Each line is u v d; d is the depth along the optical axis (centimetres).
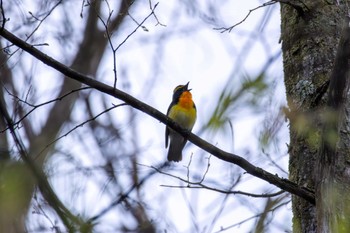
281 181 732
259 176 734
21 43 739
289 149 802
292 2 871
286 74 868
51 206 602
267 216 775
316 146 746
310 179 763
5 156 614
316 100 781
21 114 1188
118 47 764
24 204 601
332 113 670
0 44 1067
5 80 1159
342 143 735
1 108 724
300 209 771
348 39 670
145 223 1034
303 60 848
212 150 755
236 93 547
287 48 884
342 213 690
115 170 1080
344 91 668
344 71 668
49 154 678
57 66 753
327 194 675
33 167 613
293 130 803
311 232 745
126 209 1038
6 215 576
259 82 549
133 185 1029
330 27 853
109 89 775
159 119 790
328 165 681
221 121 545
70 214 586
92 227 581
